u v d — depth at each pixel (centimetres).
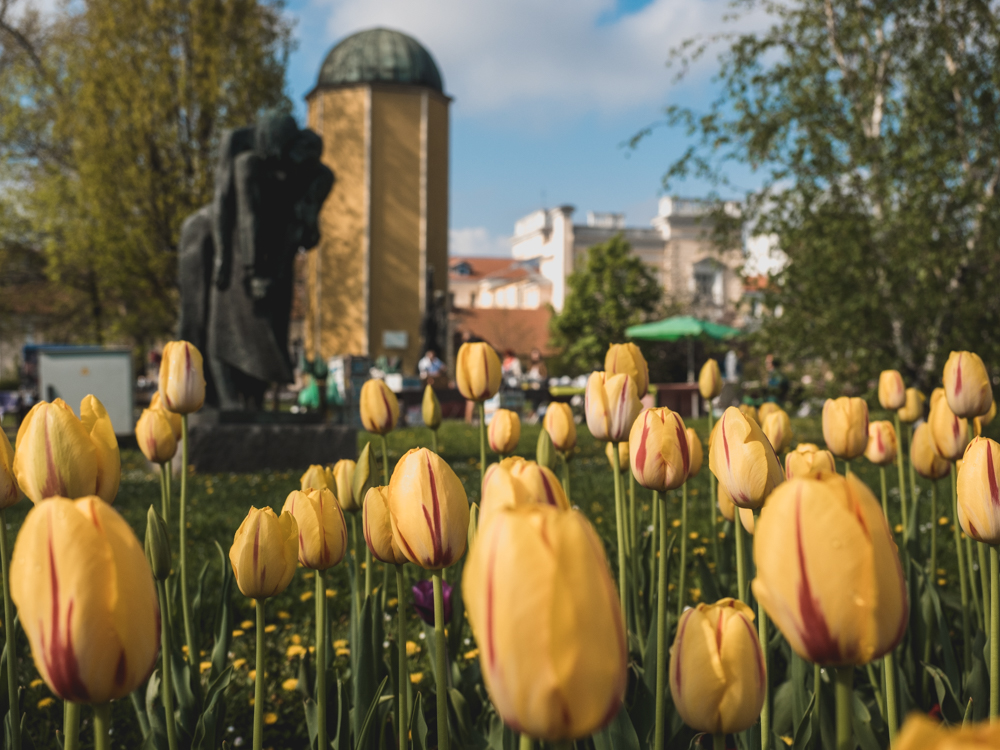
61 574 69
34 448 112
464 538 111
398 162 3244
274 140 902
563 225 6400
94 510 71
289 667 293
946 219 876
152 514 146
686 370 2867
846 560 66
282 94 2417
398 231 3244
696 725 87
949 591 332
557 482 80
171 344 204
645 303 4022
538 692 54
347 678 201
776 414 210
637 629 208
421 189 3259
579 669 54
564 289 6381
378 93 3228
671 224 5903
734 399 1386
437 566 111
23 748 165
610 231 6456
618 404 175
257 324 931
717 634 87
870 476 676
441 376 2269
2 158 2591
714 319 4100
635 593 212
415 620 320
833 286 863
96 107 2219
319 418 981
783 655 212
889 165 877
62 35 2614
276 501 650
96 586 69
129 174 2216
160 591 150
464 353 229
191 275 938
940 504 521
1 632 238
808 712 150
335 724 184
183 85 2209
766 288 934
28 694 263
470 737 167
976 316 859
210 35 2256
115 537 71
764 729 133
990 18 911
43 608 69
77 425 114
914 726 39
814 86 957
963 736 36
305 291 3388
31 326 2948
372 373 2011
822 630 67
